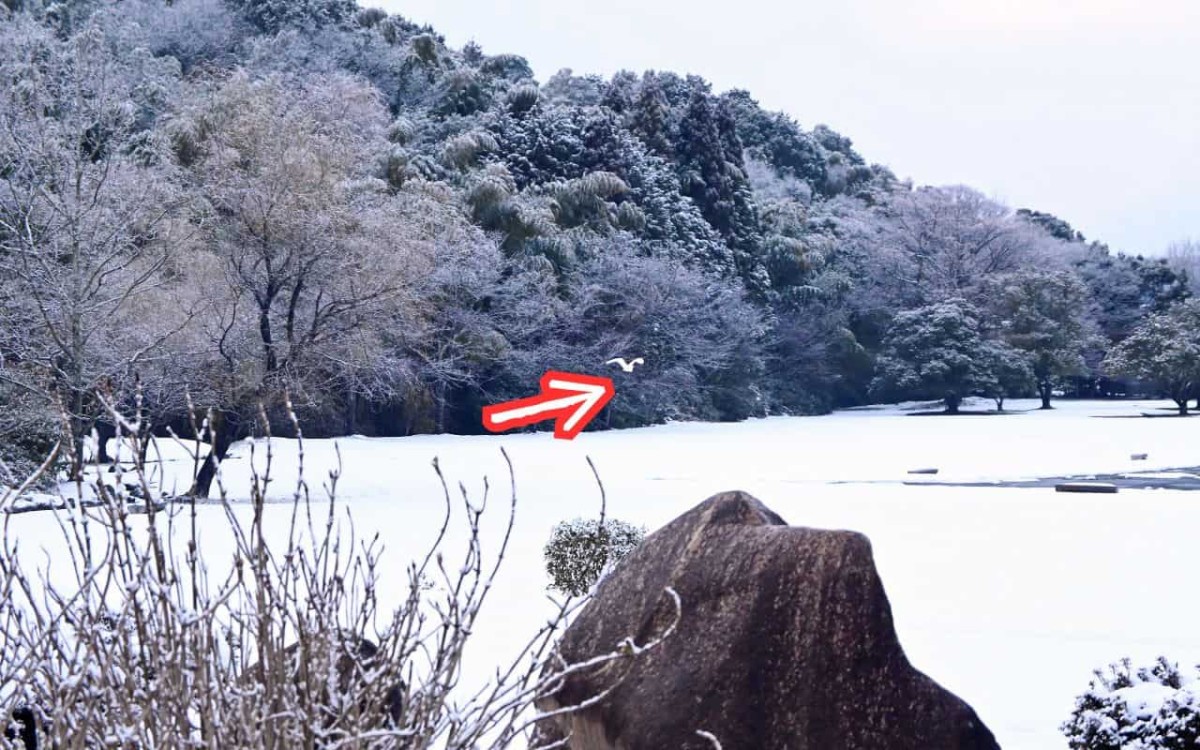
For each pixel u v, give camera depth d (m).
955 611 9.49
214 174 21.70
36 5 51.34
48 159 18.77
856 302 70.75
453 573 10.26
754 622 3.47
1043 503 18.70
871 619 3.40
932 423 52.66
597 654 3.68
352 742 1.87
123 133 21.03
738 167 69.94
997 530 15.06
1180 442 36.84
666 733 3.36
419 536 13.38
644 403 51.56
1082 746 4.52
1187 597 10.18
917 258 74.00
